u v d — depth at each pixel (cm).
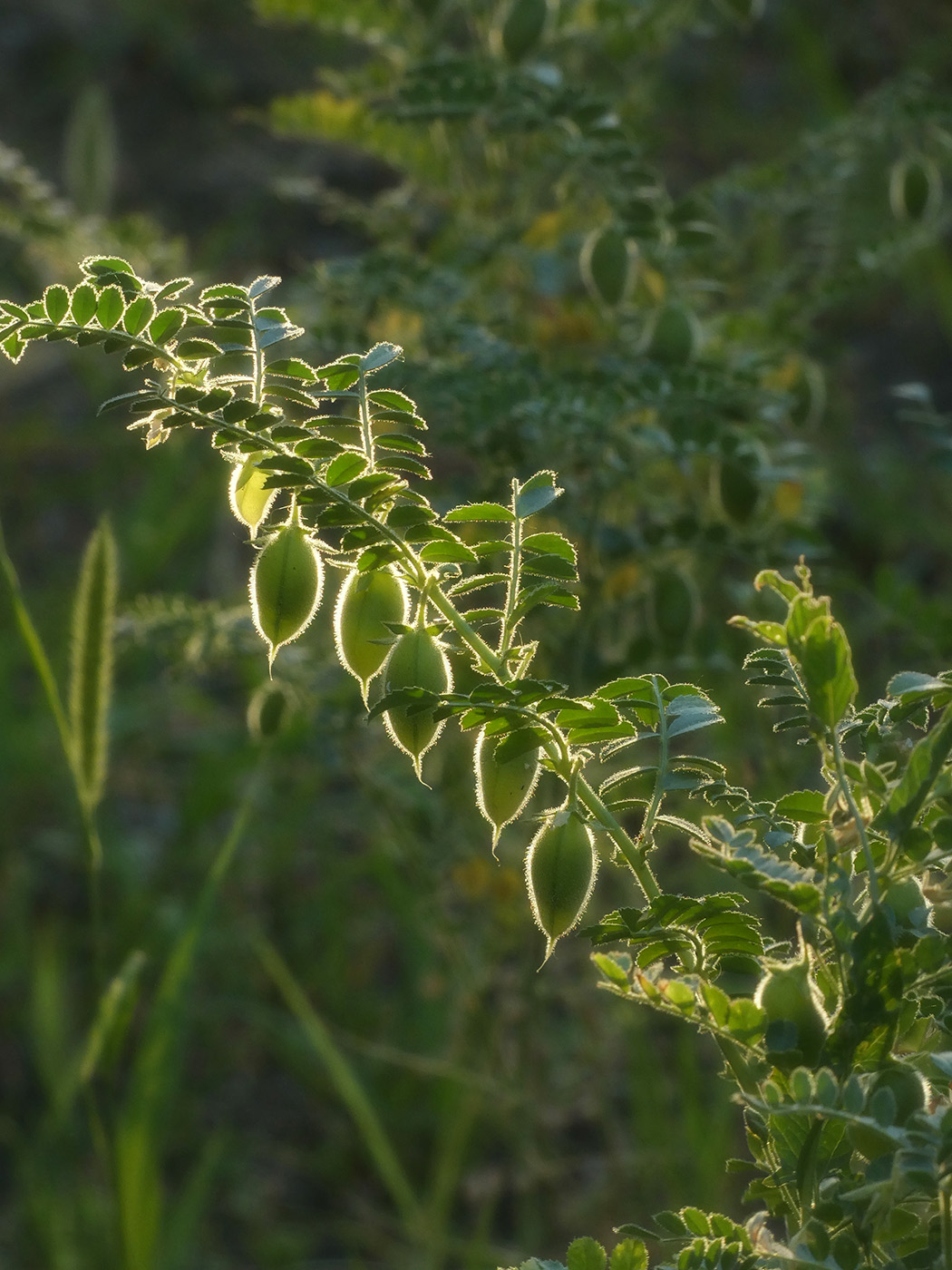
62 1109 136
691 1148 123
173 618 114
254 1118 157
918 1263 67
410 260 116
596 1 124
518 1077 122
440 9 128
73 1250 133
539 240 124
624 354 114
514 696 67
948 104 118
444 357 112
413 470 70
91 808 98
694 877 145
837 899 67
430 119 108
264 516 71
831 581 117
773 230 134
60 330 69
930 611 117
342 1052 157
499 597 122
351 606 70
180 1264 137
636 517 123
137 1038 159
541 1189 132
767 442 127
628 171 105
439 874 124
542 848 69
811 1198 68
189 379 70
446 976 142
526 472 108
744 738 130
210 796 166
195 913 111
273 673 112
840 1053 67
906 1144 64
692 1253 68
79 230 132
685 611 107
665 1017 152
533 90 107
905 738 75
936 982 67
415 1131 152
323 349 115
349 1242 143
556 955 130
